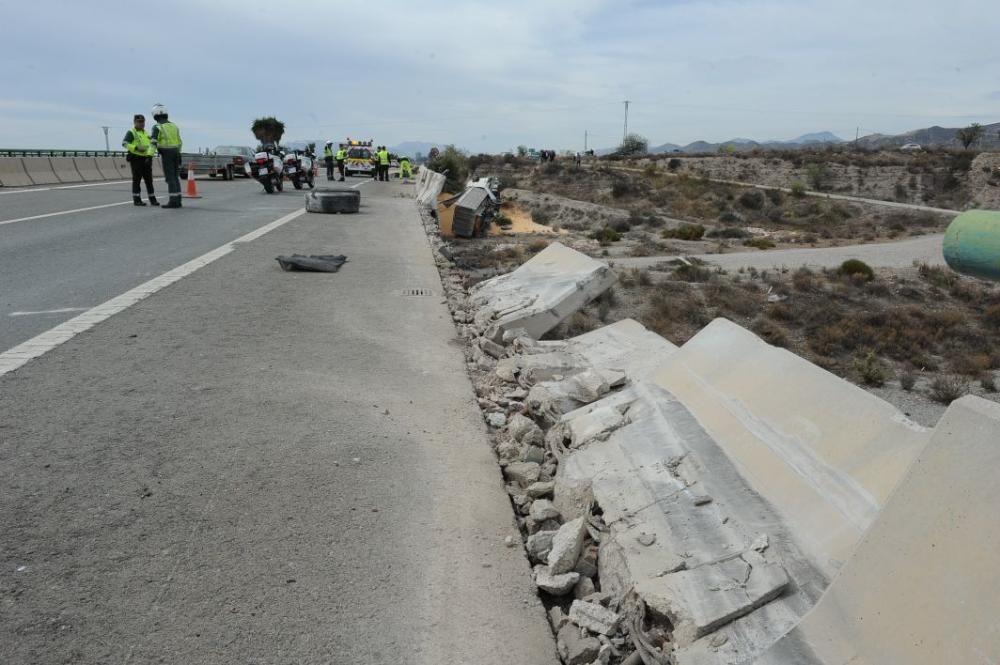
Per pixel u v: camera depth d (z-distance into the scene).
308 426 4.57
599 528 3.29
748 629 2.32
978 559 1.81
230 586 2.87
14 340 6.03
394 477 3.97
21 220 13.85
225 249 11.54
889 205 49.78
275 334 6.71
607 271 7.27
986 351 12.91
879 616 1.97
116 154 38.28
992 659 1.65
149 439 4.19
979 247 1.60
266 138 67.50
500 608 2.90
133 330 6.52
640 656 2.52
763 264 21.44
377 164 44.88
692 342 4.48
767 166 69.06
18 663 2.37
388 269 10.64
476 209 21.78
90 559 2.98
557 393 4.96
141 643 2.51
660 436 3.69
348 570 3.05
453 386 5.61
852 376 11.41
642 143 108.44
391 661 2.54
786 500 2.87
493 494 3.90
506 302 7.55
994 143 78.94
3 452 3.90
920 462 2.08
